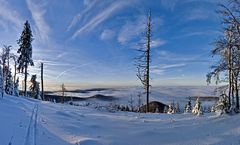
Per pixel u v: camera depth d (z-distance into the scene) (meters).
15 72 52.59
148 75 33.88
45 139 13.10
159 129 17.92
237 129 15.51
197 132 16.30
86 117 23.05
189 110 66.38
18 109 21.41
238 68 18.58
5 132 12.11
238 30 17.86
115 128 18.70
